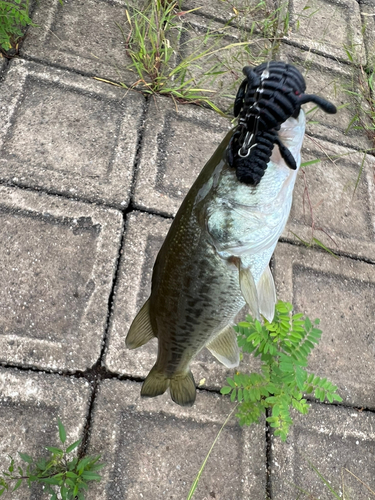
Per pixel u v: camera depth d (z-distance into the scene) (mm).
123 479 766
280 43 1312
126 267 899
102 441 778
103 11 1172
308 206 1087
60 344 818
